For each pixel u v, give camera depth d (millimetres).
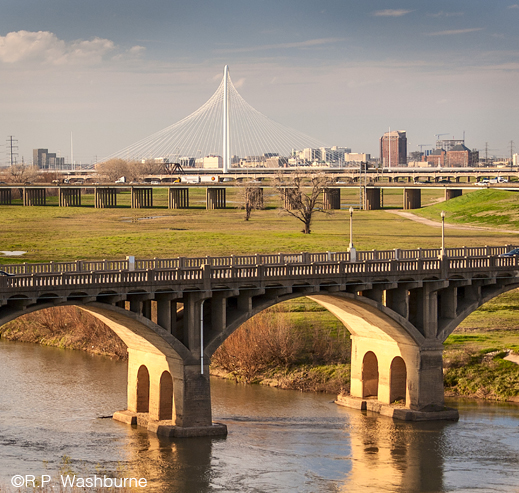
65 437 65188
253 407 77562
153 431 66312
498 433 69312
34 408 74562
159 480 56062
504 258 79000
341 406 78625
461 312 76750
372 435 68625
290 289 67562
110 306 60250
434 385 74312
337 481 57375
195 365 64562
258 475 57969
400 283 73375
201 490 54594
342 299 71438
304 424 71688
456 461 62250
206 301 67562
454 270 74875
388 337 75875
